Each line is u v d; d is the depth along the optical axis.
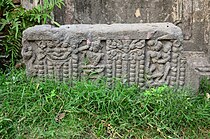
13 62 2.52
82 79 2.21
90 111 1.99
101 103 1.99
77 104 2.02
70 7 2.67
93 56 2.16
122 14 2.72
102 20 2.73
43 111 1.99
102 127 1.91
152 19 2.72
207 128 1.95
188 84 2.18
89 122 1.95
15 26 2.46
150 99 2.02
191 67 2.16
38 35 2.15
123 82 2.18
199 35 2.71
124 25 2.18
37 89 2.10
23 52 2.19
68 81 2.21
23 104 2.03
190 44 2.73
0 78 2.29
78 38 2.14
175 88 2.18
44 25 2.21
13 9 2.62
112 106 1.99
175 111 1.96
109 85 2.19
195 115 1.98
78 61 2.19
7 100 2.06
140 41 2.12
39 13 2.50
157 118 1.95
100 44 2.14
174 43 2.12
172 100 2.02
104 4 2.70
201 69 2.60
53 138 1.87
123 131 1.90
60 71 2.21
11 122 1.92
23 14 2.51
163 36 2.10
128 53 2.14
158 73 2.17
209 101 2.12
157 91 2.09
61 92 2.11
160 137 1.88
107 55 2.15
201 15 2.67
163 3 2.69
